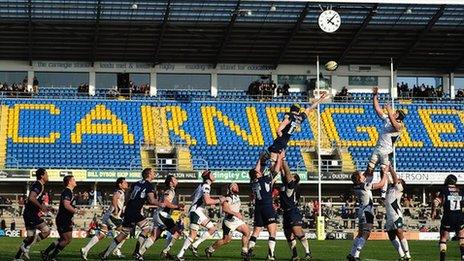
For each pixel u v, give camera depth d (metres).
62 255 23.30
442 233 21.06
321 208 45.34
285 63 58.06
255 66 57.97
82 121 53.62
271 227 21.83
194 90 57.72
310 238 43.66
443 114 57.47
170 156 52.28
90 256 23.09
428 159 52.62
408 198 49.41
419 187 51.59
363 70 58.94
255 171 21.70
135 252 21.81
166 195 22.03
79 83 56.97
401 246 22.12
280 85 58.22
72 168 48.81
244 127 54.53
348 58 58.00
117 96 56.44
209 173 22.91
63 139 51.69
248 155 51.91
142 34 53.34
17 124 52.66
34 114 53.88
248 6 50.47
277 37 54.47
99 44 54.44
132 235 36.19
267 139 53.50
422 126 55.91
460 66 59.12
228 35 53.38
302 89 58.38
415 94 59.06
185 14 51.28
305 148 52.81
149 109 55.59
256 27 52.97
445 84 60.06
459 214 20.83
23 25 51.88
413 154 52.97
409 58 57.84
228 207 22.64
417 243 36.25
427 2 49.66
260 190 21.75
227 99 57.22
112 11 50.47
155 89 57.31
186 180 48.66
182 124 54.34
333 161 51.09
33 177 47.25
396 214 21.91
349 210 45.28
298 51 56.38
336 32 54.06
